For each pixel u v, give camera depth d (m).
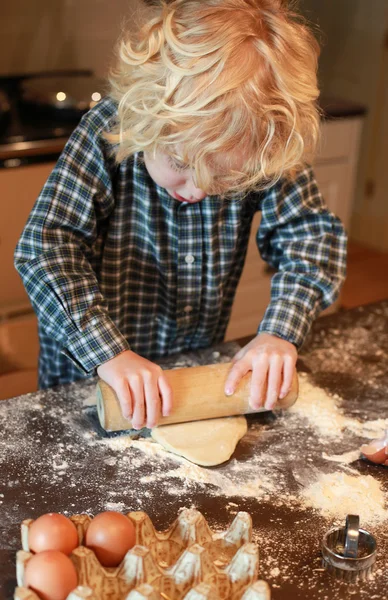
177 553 0.69
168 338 1.17
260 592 0.60
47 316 0.92
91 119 0.98
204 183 0.82
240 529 0.69
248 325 2.30
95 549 0.66
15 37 2.10
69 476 0.80
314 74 0.86
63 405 0.93
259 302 2.28
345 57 3.26
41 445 0.85
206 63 0.77
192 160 0.81
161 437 0.87
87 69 2.25
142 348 1.18
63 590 0.60
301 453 0.86
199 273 1.09
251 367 0.93
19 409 0.91
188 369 0.93
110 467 0.82
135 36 0.89
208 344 1.20
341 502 0.78
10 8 2.06
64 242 0.96
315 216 1.09
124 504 0.76
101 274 1.09
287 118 0.81
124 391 0.85
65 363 1.15
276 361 0.93
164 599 0.63
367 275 3.02
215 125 0.78
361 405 0.97
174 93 0.79
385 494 0.80
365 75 3.19
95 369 0.90
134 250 1.09
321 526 0.74
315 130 0.88
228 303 1.23
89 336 0.90
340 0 3.20
